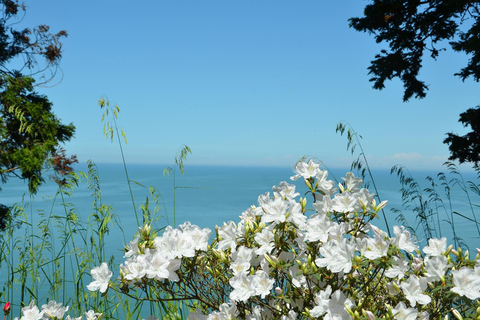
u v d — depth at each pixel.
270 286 1.75
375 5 10.70
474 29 9.07
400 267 1.64
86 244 3.25
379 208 1.84
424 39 10.82
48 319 2.11
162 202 3.37
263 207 1.91
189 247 1.95
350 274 1.65
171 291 1.97
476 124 9.57
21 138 12.31
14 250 3.40
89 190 3.61
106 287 1.91
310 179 2.03
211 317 1.90
